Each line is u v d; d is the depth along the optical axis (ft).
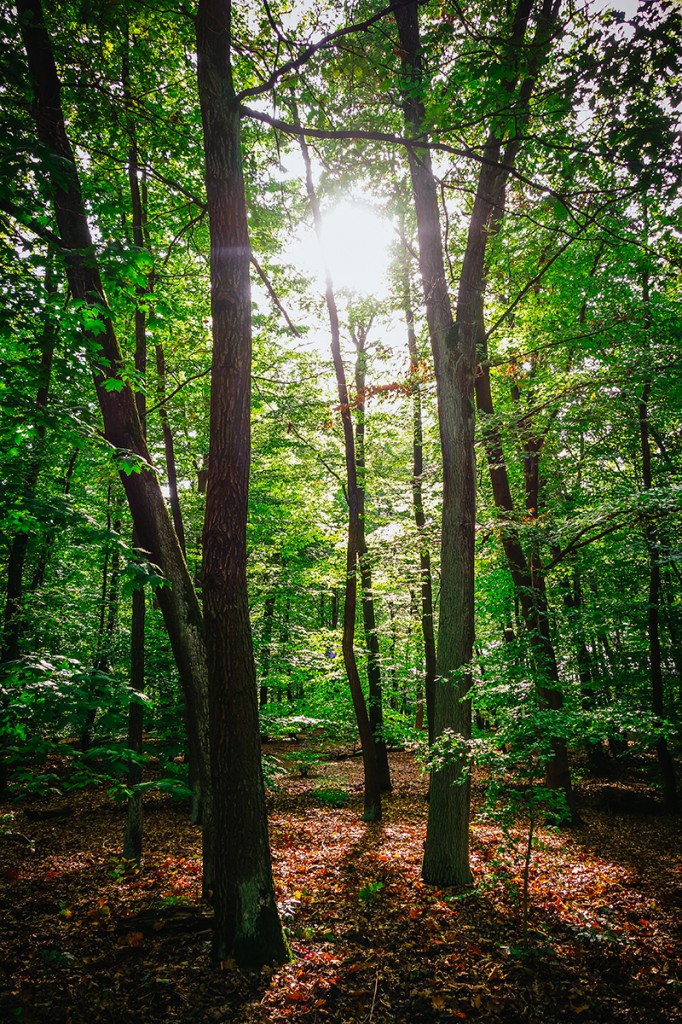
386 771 47.34
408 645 53.42
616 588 48.60
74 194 20.40
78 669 17.40
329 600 80.28
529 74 17.81
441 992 15.52
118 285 18.74
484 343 34.14
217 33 18.13
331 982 15.92
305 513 47.32
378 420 42.09
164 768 23.31
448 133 25.84
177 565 22.17
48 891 22.59
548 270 36.65
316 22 26.17
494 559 41.78
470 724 24.93
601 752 53.93
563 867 26.11
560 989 15.64
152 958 16.85
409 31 25.82
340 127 28.96
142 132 27.27
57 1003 14.76
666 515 30.58
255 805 17.07
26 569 45.29
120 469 19.79
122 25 23.56
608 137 18.07
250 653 17.65
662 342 33.55
